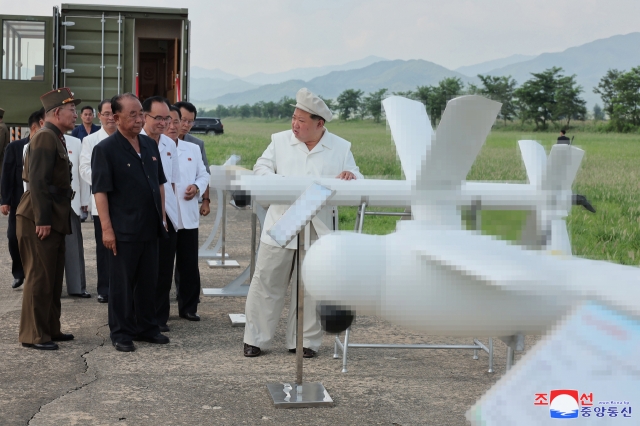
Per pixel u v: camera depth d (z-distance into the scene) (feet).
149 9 37.78
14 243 20.81
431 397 12.49
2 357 14.26
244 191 10.27
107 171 14.87
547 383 4.10
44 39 38.60
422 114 5.66
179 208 17.62
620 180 48.83
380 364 14.53
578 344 4.12
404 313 4.32
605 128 159.84
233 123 334.85
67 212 15.14
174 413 11.40
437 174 5.02
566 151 8.42
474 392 12.79
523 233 5.39
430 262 4.21
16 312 18.29
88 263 25.71
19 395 12.03
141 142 15.44
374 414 11.61
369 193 9.55
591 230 26.27
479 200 6.90
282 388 12.53
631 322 4.15
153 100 17.34
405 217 5.73
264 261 14.69
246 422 11.11
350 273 4.27
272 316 14.94
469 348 14.11
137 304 15.66
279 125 286.87
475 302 4.23
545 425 4.07
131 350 14.99
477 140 4.91
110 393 12.28
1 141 33.40
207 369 13.89
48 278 14.85
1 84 38.81
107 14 37.50
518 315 4.26
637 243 25.91
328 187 9.68
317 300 4.45
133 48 37.78
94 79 37.73
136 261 15.14
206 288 21.75
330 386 13.02
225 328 17.34
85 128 26.50
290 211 8.77
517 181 8.82
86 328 16.89
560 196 8.50
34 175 14.58
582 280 4.31
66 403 11.71
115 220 14.99
